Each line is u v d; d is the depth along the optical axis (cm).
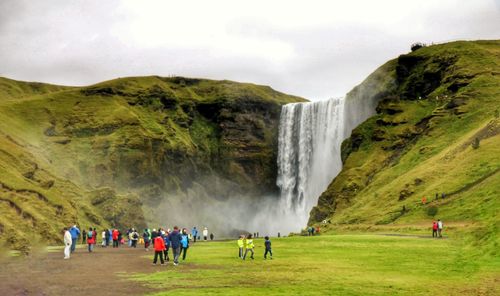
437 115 13800
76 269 3606
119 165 16538
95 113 18362
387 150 14338
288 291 2505
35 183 10169
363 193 12300
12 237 6844
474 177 8956
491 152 9600
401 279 2922
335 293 2447
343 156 16462
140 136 17562
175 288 2625
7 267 3769
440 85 15600
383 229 8269
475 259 3588
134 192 16325
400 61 17438
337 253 4691
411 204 9150
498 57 15600
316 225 11106
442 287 2611
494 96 13312
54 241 7988
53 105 18062
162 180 17875
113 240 6925
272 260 4166
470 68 14962
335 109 18925
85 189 14650
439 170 10256
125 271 3453
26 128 16088
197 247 6312
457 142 11581
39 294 2452
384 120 15412
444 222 7569
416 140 13738
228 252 5225
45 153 15075
